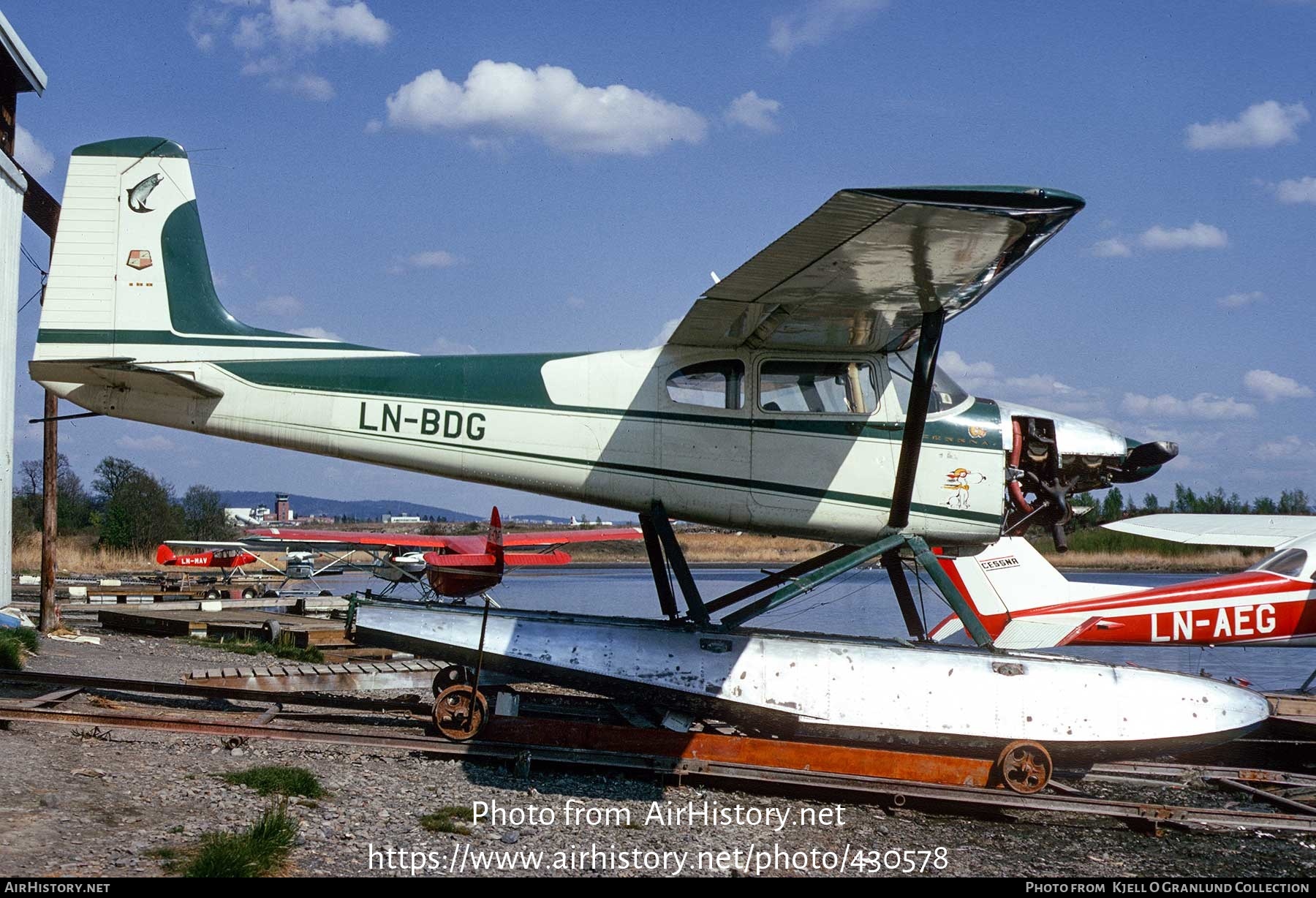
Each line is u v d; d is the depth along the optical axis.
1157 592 10.72
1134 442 7.70
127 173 7.20
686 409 6.95
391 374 6.94
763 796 6.26
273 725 6.64
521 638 6.74
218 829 4.27
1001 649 6.98
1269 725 8.62
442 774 5.95
